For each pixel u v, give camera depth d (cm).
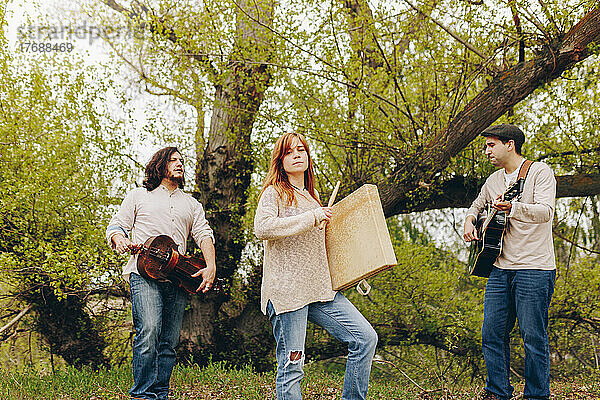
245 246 977
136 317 396
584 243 1118
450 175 895
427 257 1130
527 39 704
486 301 415
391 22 751
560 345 1143
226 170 960
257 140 840
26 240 799
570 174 924
